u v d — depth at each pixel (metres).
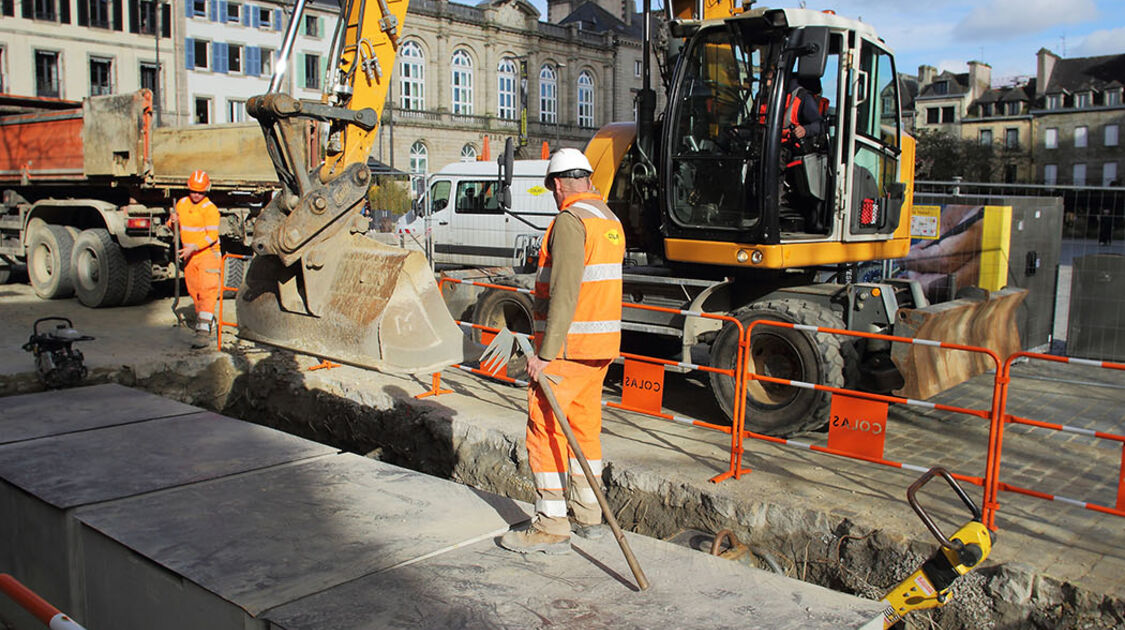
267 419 8.66
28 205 12.55
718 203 7.13
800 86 6.88
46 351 7.63
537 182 14.23
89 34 40.41
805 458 6.18
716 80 7.08
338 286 4.68
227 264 12.20
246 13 44.50
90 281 11.29
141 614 3.98
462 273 9.98
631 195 8.10
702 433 6.84
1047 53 69.38
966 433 7.00
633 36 61.22
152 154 10.65
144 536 4.10
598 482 3.71
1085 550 4.58
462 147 50.81
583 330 3.81
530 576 3.74
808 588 3.71
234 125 9.98
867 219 7.43
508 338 3.83
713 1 7.87
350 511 4.50
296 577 3.67
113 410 6.62
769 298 7.31
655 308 7.23
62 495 4.64
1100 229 10.57
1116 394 8.40
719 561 3.98
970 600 4.41
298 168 4.68
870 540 4.82
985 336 7.96
